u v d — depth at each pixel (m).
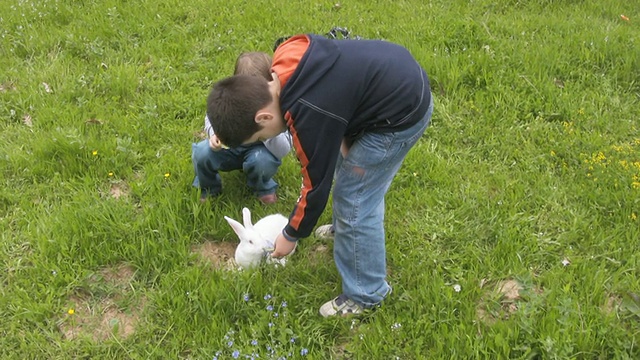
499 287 3.08
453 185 3.73
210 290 2.96
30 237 3.26
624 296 2.91
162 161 3.82
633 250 3.23
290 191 3.68
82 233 3.26
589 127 4.21
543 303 2.92
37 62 4.81
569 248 3.27
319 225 3.44
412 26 5.29
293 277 3.10
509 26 5.36
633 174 3.67
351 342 2.81
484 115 4.28
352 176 2.51
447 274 3.16
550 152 3.92
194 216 3.36
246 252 3.04
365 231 2.64
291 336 2.81
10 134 4.05
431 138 4.13
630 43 5.04
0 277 3.10
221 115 2.28
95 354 2.77
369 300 2.87
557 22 5.45
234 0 5.69
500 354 2.67
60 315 2.94
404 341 2.79
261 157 3.29
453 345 2.71
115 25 5.21
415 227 3.40
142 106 4.35
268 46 4.99
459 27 5.09
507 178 3.80
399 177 3.73
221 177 3.69
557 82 4.72
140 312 2.97
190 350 2.78
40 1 5.57
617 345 2.68
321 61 2.22
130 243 3.25
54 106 4.28
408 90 2.33
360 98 2.28
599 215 3.47
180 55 4.88
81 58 4.89
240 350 2.71
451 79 4.55
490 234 3.36
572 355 2.65
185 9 5.50
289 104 2.22
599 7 5.91
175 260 3.16
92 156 3.80
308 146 2.25
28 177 3.70
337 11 5.61
